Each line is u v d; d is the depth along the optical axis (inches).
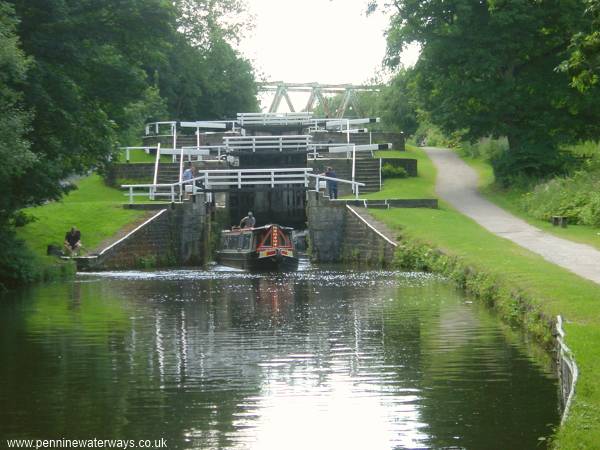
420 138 3735.2
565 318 674.8
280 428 510.9
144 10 1385.3
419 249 1513.3
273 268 1649.9
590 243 1323.8
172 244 1868.8
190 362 693.9
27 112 1131.3
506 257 1123.3
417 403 558.6
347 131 2578.7
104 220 1807.3
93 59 1395.2
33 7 1289.4
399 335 797.9
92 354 730.2
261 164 2337.6
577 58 749.3
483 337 772.0
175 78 3102.9
